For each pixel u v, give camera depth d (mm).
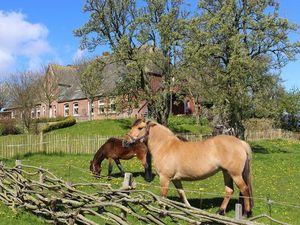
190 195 12492
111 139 15797
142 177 15875
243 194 9477
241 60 27734
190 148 9930
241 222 5910
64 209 8914
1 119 44969
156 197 7242
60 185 8805
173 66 32844
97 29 35000
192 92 36875
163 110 34531
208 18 30641
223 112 29281
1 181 10945
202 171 9703
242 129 29906
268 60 31297
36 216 9359
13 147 24031
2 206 10016
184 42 31844
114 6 35250
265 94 29953
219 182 14797
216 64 31109
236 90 28328
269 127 42406
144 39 32844
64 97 60281
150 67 37062
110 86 48719
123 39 32625
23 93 46938
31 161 21766
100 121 42969
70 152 25688
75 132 39250
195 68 31031
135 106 36062
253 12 31062
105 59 34562
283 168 19500
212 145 9727
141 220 7305
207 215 6387
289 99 45938
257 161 22219
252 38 30266
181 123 43406
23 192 9688
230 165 9500
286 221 9805
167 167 10062
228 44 29906
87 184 8547
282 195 13133
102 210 7887
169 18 31688
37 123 43500
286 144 34250
